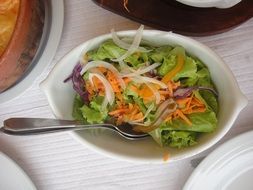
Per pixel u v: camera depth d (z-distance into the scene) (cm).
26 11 32
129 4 35
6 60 33
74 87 34
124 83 32
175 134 32
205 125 31
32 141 38
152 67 32
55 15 38
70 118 34
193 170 35
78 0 38
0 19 35
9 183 37
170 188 36
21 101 38
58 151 38
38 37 36
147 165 36
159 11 34
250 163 34
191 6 34
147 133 33
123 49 32
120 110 33
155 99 32
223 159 34
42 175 38
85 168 37
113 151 32
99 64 33
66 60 32
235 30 35
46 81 31
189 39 32
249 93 35
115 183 37
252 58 35
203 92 33
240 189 34
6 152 38
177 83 32
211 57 31
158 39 32
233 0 32
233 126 35
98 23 37
